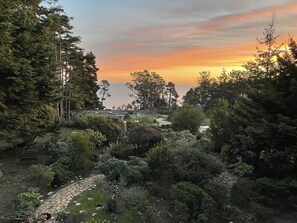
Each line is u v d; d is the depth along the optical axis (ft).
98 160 59.72
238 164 50.62
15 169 51.75
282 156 41.52
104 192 42.78
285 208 41.34
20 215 34.47
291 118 44.32
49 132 72.79
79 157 53.21
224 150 56.75
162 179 43.88
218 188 41.11
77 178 50.42
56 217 34.94
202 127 101.35
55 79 63.00
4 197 39.91
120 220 34.76
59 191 44.32
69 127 87.86
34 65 59.77
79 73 128.47
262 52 91.35
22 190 42.80
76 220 34.04
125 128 89.61
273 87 47.32
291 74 45.50
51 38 73.41
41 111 64.85
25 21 56.39
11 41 50.88
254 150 49.93
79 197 41.60
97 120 85.56
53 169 48.21
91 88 156.66
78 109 137.69
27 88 54.85
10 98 53.93
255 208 38.24
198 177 43.16
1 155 59.93
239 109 54.39
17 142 60.85
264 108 47.01
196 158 45.83
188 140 64.54
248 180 45.52
